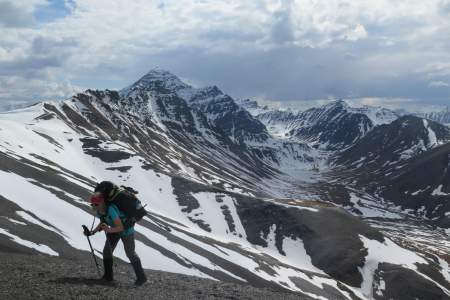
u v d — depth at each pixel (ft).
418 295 387.34
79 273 51.03
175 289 49.11
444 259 518.78
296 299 55.52
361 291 397.60
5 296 36.76
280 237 470.39
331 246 447.83
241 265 282.97
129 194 48.52
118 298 40.88
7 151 352.69
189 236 305.12
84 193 281.54
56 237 151.43
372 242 465.06
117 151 591.37
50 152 506.89
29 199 199.41
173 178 556.92
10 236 124.88
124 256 164.45
